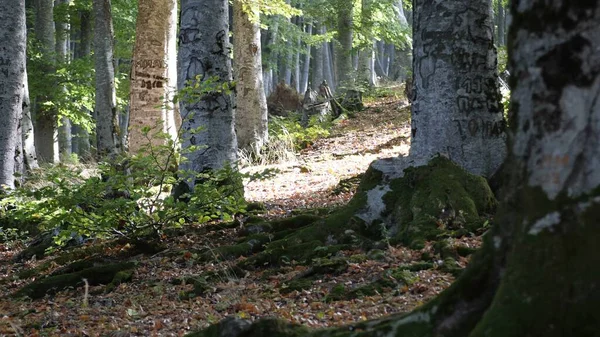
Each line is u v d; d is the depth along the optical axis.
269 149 19.84
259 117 20.11
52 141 27.23
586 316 2.71
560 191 2.87
